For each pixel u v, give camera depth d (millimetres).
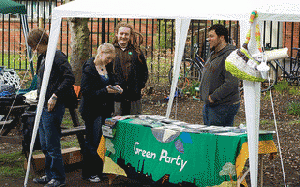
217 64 4773
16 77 8117
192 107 9648
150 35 14125
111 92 4871
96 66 4910
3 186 4938
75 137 7242
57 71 4695
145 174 4578
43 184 5035
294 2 3512
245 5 3637
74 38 9695
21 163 5816
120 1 4402
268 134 4168
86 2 4621
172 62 11109
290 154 6316
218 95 4734
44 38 4734
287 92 10664
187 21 5801
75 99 4902
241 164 3910
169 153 4367
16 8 7531
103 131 4922
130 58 5277
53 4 15469
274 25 12664
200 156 4141
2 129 5996
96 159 5094
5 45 15328
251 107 3609
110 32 13758
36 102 5938
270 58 3520
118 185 5043
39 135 5125
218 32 4777
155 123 4672
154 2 4227
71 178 5273
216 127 4402
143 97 10336
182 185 4266
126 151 4770
